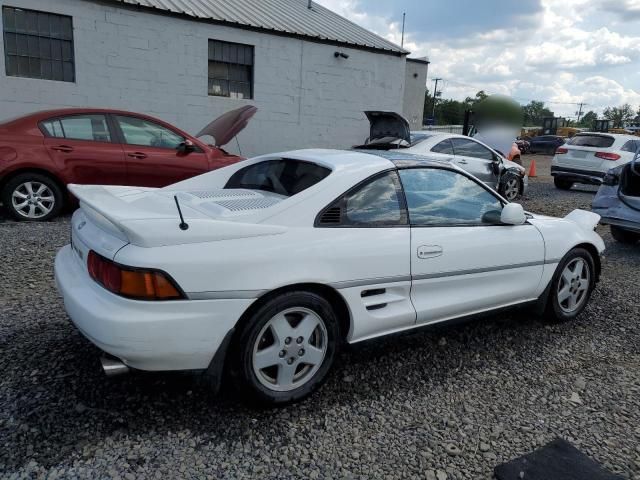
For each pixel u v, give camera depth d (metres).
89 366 3.18
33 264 5.05
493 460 2.54
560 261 4.15
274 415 2.82
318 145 13.87
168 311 2.48
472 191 3.76
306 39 13.00
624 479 2.44
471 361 3.58
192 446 2.52
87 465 2.35
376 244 3.08
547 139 33.53
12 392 2.87
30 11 9.70
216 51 11.96
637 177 6.79
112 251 2.54
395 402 3.01
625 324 4.37
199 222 2.61
